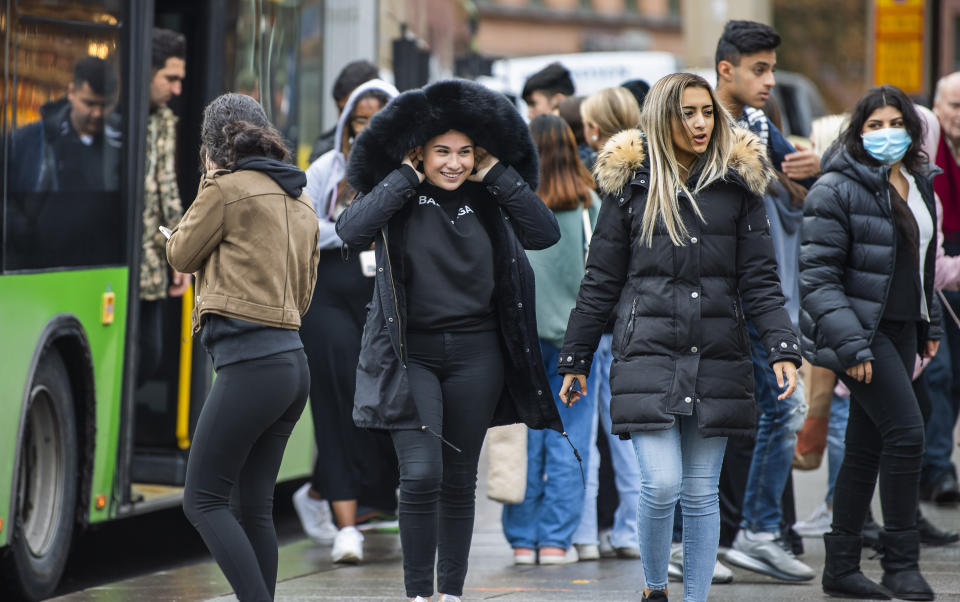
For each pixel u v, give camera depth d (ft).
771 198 77.71
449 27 162.91
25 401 71.41
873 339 68.03
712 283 60.70
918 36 134.00
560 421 63.67
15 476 70.69
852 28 501.15
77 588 80.64
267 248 58.49
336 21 108.06
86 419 78.23
